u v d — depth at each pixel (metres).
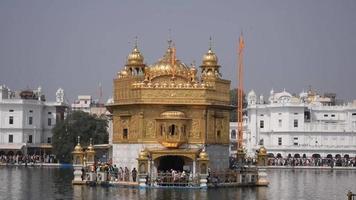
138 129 79.25
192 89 79.19
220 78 82.06
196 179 74.75
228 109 83.00
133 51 86.38
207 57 86.25
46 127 165.00
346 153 163.12
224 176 78.56
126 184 75.94
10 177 96.50
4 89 169.88
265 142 170.50
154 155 76.12
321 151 163.75
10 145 158.00
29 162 141.75
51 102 166.00
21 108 160.25
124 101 81.19
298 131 166.00
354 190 79.12
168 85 79.06
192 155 76.00
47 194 68.88
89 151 83.38
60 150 141.88
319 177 108.44
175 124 77.62
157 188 73.94
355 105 168.12
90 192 70.50
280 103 167.62
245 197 66.56
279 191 75.88
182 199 63.53
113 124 83.19
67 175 102.19
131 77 80.81
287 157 162.38
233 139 185.38
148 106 78.94
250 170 82.50
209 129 80.06
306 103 174.00
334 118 169.50
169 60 82.19
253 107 173.00
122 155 81.50
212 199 63.84
